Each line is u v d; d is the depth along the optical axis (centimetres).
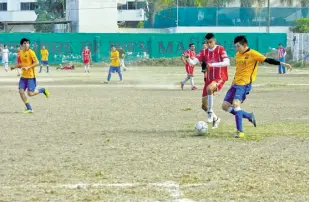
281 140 1659
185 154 1449
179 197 1048
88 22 9456
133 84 4175
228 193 1073
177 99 2973
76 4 9475
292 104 2708
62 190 1099
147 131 1853
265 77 5028
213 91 1966
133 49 8181
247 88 1744
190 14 10188
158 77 5125
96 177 1206
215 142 1633
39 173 1244
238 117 1720
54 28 11788
